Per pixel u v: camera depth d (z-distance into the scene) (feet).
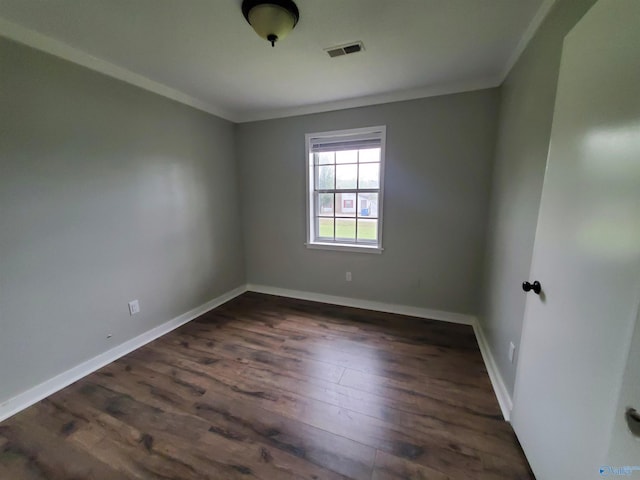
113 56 6.56
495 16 5.08
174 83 8.15
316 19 5.15
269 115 10.87
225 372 6.87
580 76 3.36
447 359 7.32
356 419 5.38
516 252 5.62
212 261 10.80
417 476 4.27
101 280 7.14
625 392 2.16
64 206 6.32
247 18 4.84
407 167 9.27
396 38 5.82
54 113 6.03
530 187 5.05
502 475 4.25
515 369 5.27
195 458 4.60
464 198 8.77
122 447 4.82
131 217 7.79
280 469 4.40
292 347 7.98
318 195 11.14
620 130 2.62
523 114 5.64
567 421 3.31
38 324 5.99
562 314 3.54
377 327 9.14
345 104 9.62
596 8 3.06
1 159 5.33
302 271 11.63
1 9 4.80
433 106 8.66
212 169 10.55
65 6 4.74
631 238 2.42
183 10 4.87
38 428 5.24
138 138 7.83
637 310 2.14
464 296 9.27
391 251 9.97
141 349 7.93
